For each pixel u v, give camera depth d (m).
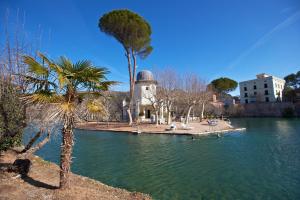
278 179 11.05
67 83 6.58
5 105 8.48
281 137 25.70
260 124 45.78
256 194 9.32
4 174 8.13
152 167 13.83
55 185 7.61
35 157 12.24
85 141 25.16
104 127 38.88
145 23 39.00
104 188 8.41
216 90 81.88
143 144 22.64
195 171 12.87
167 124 40.19
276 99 81.75
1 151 10.95
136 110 47.84
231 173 12.32
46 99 6.60
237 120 61.72
